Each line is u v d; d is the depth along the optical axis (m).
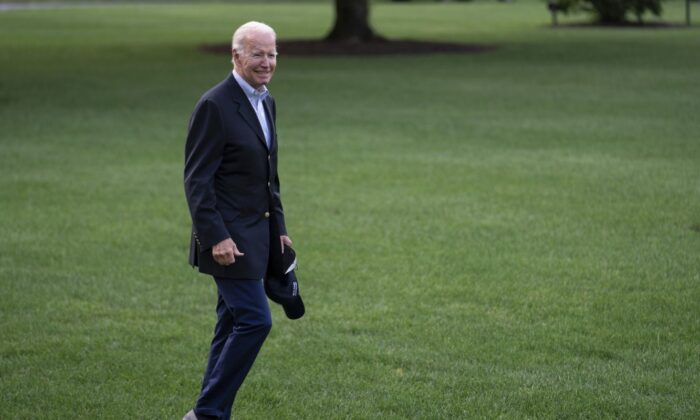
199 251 7.06
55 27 58.22
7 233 13.58
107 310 10.38
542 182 16.42
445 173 17.28
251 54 6.95
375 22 62.00
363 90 29.03
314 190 16.06
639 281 11.12
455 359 8.87
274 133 7.27
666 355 8.86
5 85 30.64
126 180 17.03
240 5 89.56
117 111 25.27
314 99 27.23
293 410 7.81
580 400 7.87
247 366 7.03
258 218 7.11
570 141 20.27
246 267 7.00
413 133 21.58
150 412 7.79
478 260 12.07
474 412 7.69
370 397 8.03
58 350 9.16
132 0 101.81
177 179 17.11
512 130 21.77
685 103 25.31
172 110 25.45
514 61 36.78
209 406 6.99
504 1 93.12
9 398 8.05
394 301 10.58
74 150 19.91
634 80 30.48
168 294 10.96
